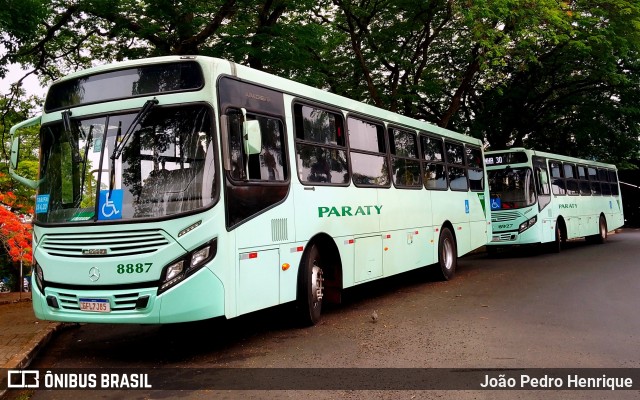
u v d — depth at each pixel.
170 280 5.79
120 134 6.27
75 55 16.52
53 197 6.47
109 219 6.02
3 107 15.73
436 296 10.23
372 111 9.90
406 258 10.59
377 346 6.57
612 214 25.58
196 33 14.29
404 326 7.65
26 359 6.37
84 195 6.24
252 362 6.07
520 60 21.62
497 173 17.94
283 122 7.45
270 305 6.81
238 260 6.26
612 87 24.98
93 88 6.57
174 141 6.16
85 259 6.04
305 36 14.40
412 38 20.81
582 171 22.28
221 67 6.46
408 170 10.98
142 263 5.84
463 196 13.58
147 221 5.88
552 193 18.77
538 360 5.80
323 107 8.45
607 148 29.12
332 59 20.69
